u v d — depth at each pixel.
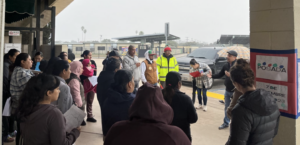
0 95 1.86
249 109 1.73
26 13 7.38
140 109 1.37
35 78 1.85
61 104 2.55
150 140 1.30
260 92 1.74
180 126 2.58
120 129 1.38
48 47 8.45
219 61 10.35
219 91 9.20
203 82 6.06
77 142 4.08
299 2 2.34
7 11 6.59
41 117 1.78
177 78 2.60
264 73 2.59
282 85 2.44
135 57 5.73
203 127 5.00
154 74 5.78
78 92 3.35
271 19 2.50
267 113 1.71
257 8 2.62
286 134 2.45
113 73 3.31
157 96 1.39
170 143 1.29
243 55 9.65
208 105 6.86
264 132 1.78
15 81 3.22
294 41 2.32
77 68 3.43
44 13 8.75
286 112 2.43
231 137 1.81
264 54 2.58
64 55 5.62
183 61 10.15
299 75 2.38
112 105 2.50
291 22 2.33
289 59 2.37
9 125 3.96
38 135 1.77
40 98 1.83
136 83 5.72
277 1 2.44
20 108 1.80
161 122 1.37
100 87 3.28
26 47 10.59
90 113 5.19
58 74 2.82
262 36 2.59
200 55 10.91
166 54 6.32
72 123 2.10
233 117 1.80
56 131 1.80
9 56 4.45
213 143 4.20
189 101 2.56
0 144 1.90
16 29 8.02
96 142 4.11
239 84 1.92
